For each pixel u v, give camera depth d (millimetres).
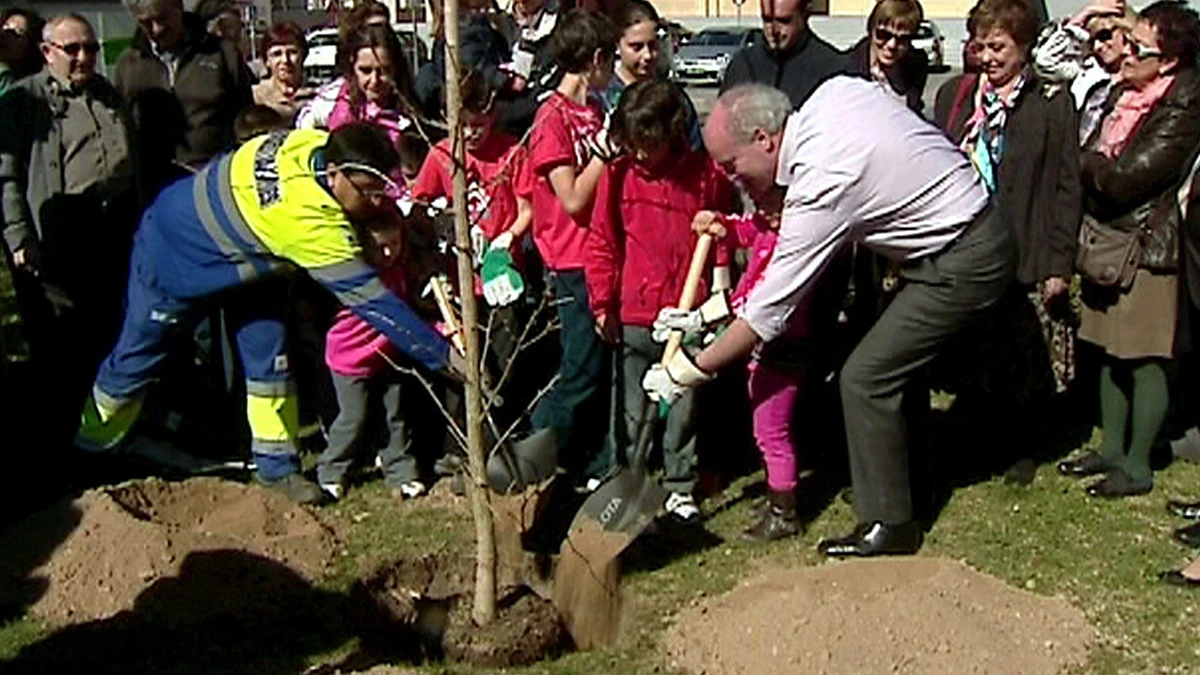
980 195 4656
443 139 5578
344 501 5688
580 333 5477
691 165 5168
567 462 5910
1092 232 5426
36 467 6062
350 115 5805
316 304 6039
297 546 5102
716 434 5898
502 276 5195
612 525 4543
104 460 5969
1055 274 5426
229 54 6828
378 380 5672
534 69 6348
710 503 5633
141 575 4816
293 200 5016
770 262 4590
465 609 4406
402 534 5332
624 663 4305
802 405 6512
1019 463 5789
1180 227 5355
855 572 4762
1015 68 5359
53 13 10242
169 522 5293
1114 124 5426
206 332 6359
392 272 5301
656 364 5141
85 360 6734
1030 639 4340
